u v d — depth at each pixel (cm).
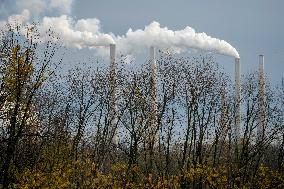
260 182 5306
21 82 4209
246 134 5753
